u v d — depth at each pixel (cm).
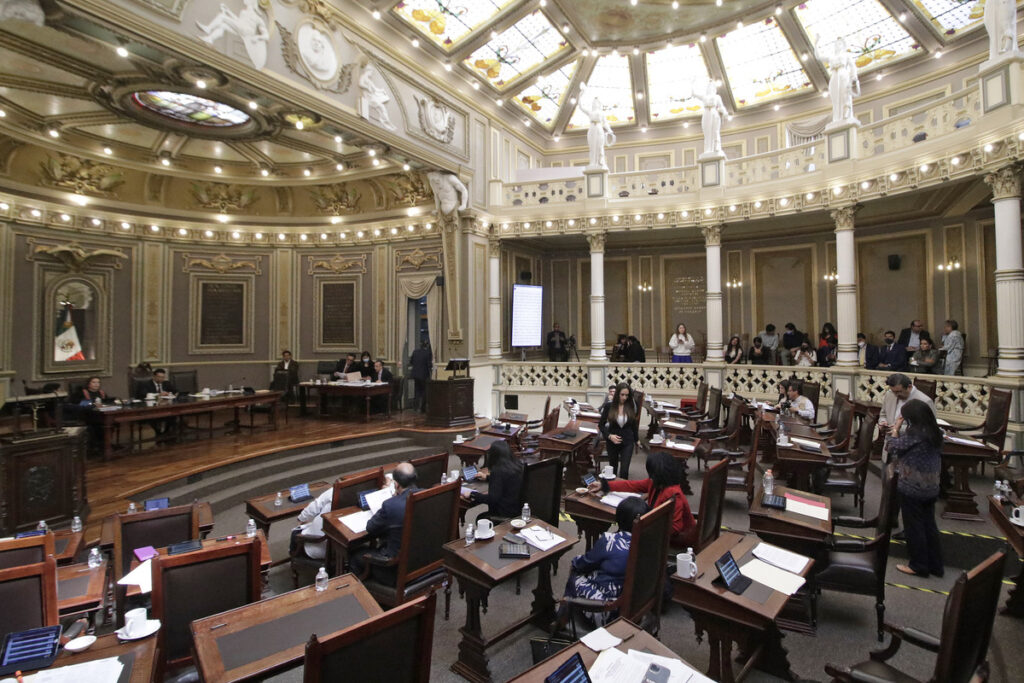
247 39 732
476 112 1285
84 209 1202
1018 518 394
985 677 269
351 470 917
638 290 1562
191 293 1369
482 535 402
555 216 1302
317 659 201
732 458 749
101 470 771
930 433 498
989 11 802
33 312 1120
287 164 1303
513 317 1373
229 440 977
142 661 248
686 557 328
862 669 279
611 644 261
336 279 1440
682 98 1526
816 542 408
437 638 424
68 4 552
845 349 1058
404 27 1000
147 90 853
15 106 958
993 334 1086
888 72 1317
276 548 601
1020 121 750
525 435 869
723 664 316
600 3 1186
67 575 360
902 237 1234
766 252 1431
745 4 1197
